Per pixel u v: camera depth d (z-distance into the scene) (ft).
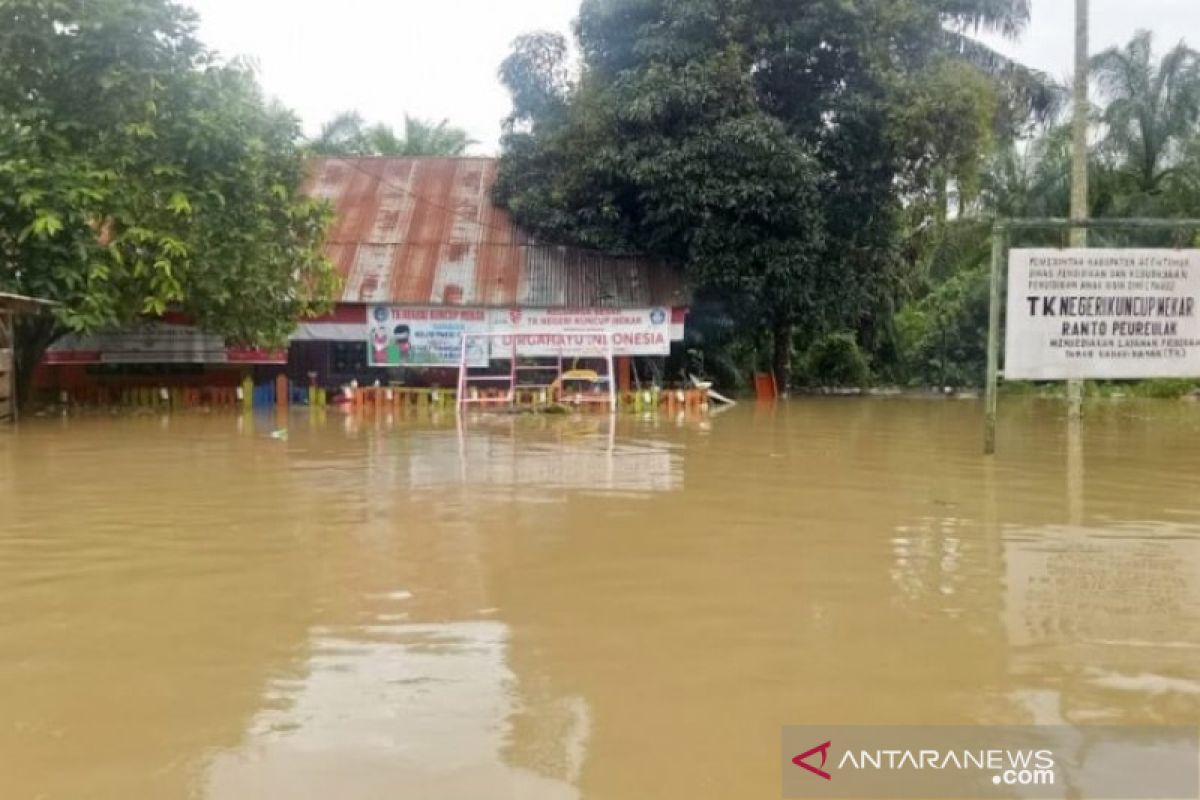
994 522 20.15
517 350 62.18
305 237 53.42
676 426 44.91
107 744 9.42
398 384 63.67
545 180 69.67
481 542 18.15
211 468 28.43
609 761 9.09
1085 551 17.44
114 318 44.57
